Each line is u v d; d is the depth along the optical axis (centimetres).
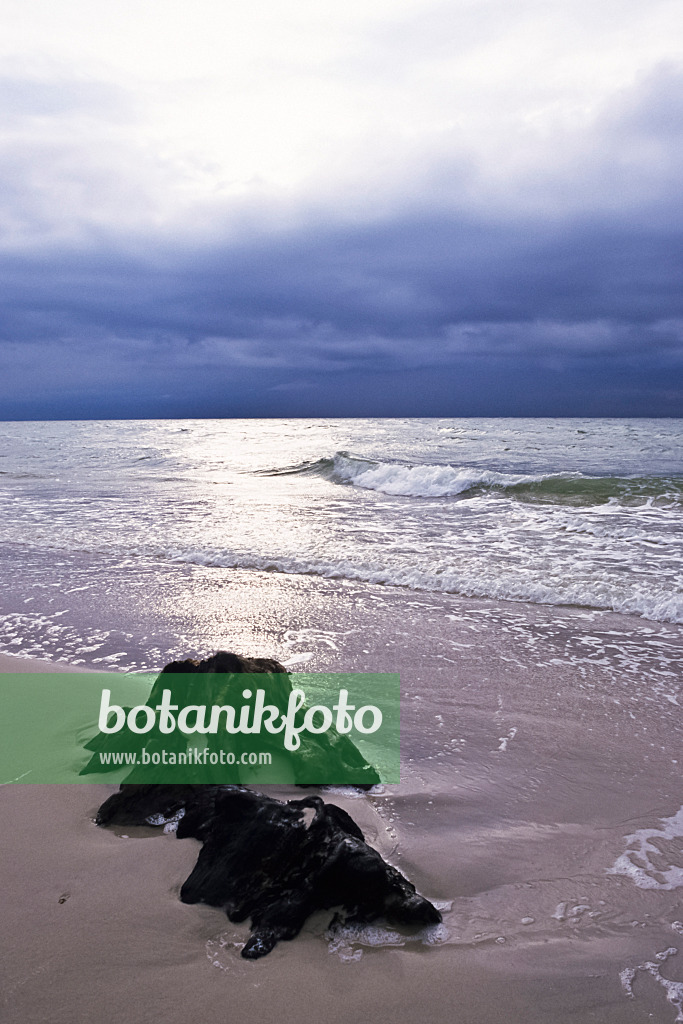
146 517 1376
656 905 299
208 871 301
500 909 296
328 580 900
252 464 2506
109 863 320
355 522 1288
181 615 750
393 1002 243
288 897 283
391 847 342
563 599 793
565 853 339
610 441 3394
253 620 732
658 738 466
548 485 1625
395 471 1891
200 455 2948
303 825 301
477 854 337
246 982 251
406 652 636
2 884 306
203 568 966
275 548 1062
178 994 245
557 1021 236
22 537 1188
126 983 250
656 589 797
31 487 1938
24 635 689
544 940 277
